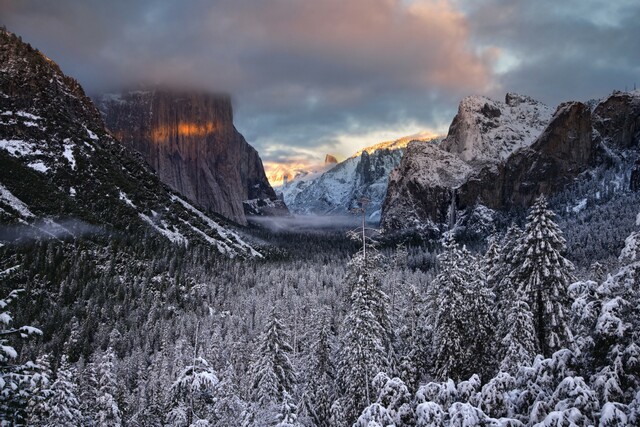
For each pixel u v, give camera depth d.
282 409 30.88
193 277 183.25
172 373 80.44
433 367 45.53
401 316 56.53
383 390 27.28
